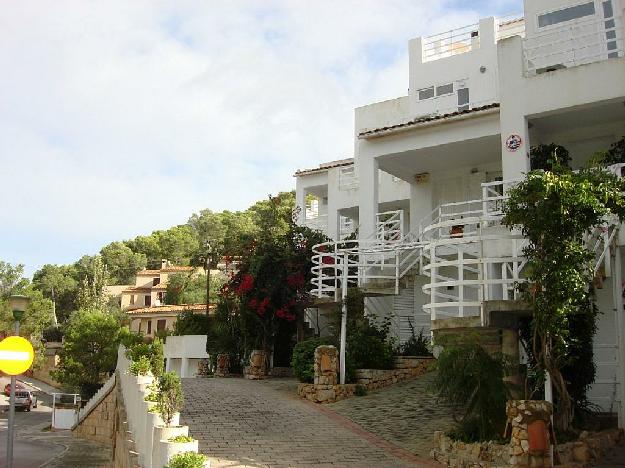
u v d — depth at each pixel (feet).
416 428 46.09
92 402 94.12
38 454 76.74
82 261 271.90
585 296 36.09
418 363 63.98
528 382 41.55
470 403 38.73
